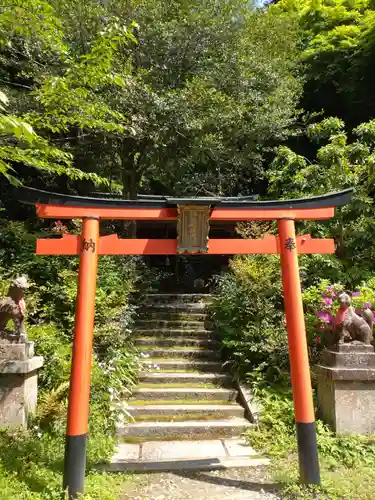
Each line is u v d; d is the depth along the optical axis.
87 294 3.69
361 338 4.66
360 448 4.09
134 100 7.81
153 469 3.87
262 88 9.44
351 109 12.43
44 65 7.36
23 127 2.46
